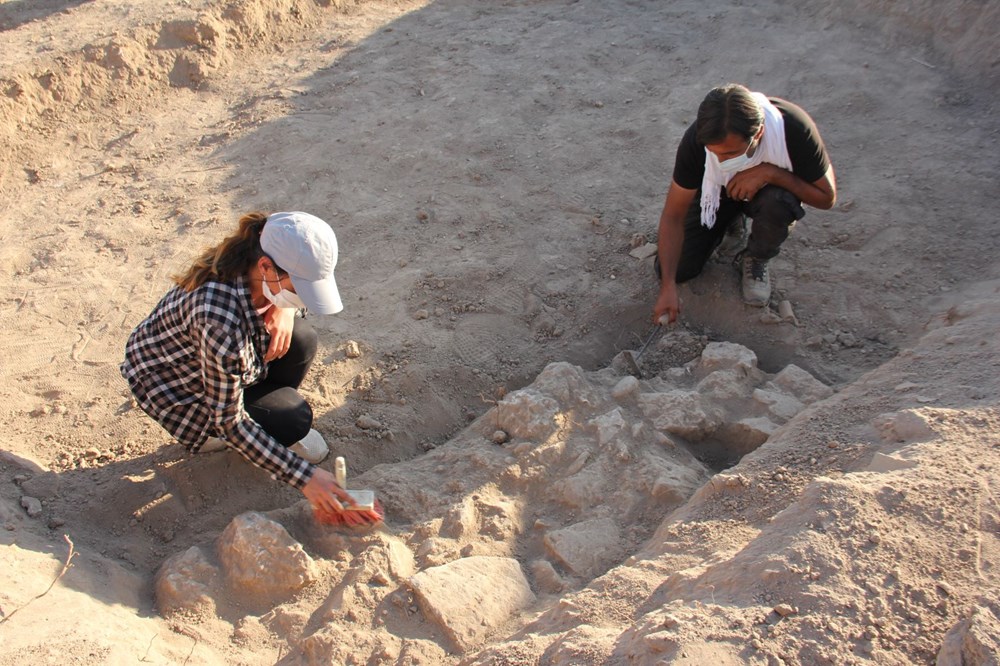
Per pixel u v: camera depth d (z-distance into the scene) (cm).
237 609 299
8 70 612
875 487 272
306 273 278
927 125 562
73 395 407
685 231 435
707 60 662
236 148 597
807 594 241
